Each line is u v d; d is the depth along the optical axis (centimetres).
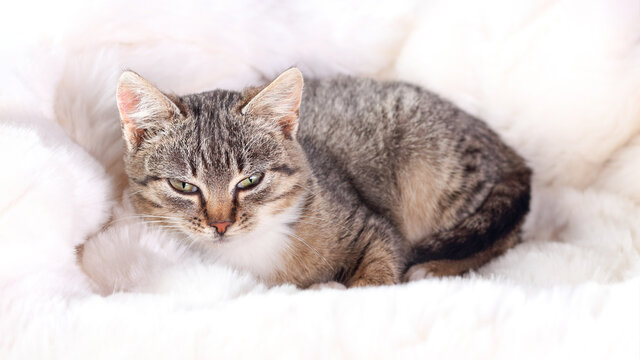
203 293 45
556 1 56
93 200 48
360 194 57
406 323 42
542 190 61
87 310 43
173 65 56
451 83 60
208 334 42
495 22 57
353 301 43
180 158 49
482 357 42
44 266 45
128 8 54
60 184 46
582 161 60
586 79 57
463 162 56
